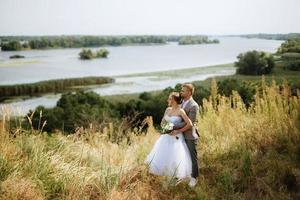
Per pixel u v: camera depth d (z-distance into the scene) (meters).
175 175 4.88
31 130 5.25
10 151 4.48
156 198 4.50
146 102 31.11
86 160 5.21
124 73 106.12
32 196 3.90
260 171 5.22
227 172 4.84
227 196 4.55
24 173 4.22
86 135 6.34
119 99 50.72
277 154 5.67
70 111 23.16
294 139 6.05
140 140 6.43
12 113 4.90
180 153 4.91
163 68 122.56
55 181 4.29
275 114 6.85
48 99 61.78
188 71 105.12
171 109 4.98
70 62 166.12
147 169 5.10
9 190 3.83
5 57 191.38
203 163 5.57
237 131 6.38
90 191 4.41
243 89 20.50
